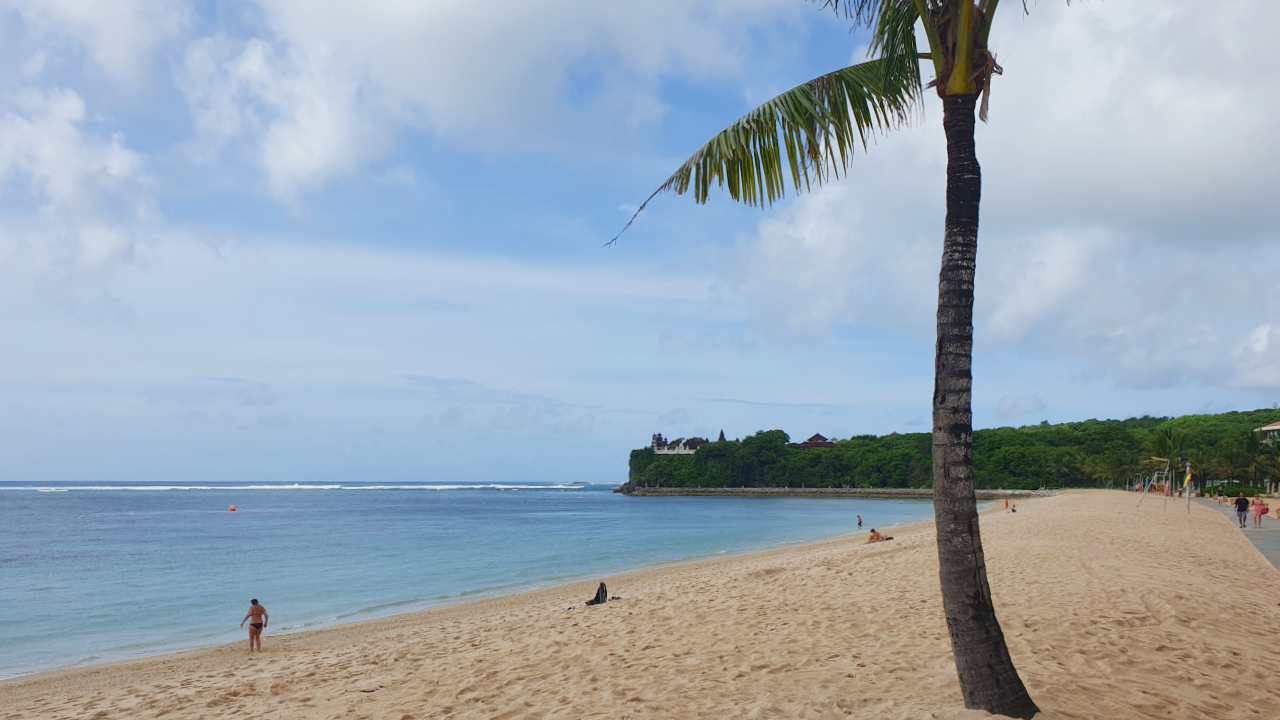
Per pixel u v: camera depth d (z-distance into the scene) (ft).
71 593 106.63
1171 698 24.71
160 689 45.80
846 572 65.82
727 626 42.70
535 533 224.94
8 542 192.65
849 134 20.95
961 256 19.07
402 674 39.91
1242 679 27.55
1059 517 129.39
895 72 21.02
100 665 60.54
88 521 286.46
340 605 94.07
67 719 38.42
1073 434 500.33
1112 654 30.07
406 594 102.06
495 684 33.88
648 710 26.45
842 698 25.50
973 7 18.89
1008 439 514.27
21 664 63.57
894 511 375.04
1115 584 47.26
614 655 37.52
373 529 245.65
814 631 39.29
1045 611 39.17
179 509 392.47
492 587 106.73
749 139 20.17
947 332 19.17
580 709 27.66
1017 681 19.08
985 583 19.15
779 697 26.55
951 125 19.31
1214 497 250.16
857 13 20.44
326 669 45.85
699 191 20.83
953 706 22.85
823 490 607.37
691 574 98.84
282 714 33.17
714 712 25.45
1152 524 114.21
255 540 199.21
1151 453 320.91
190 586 112.68
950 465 19.15
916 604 44.96
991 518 158.61
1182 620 36.73
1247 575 58.65
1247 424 432.25
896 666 30.01
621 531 232.73
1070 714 21.90
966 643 19.03
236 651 63.10
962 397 19.16
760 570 80.74
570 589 95.45
